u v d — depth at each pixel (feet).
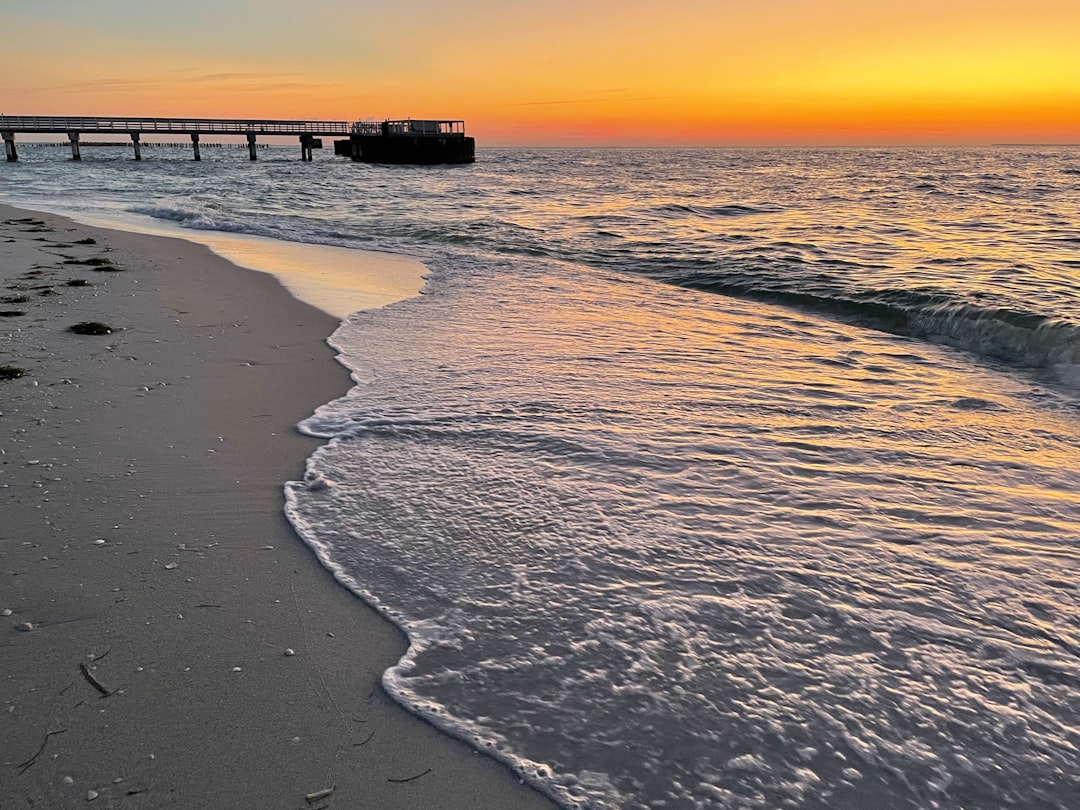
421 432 13.23
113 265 28.99
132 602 8.14
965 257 39.42
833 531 10.11
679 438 13.30
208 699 6.75
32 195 74.23
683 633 7.83
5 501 10.21
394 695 6.88
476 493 10.94
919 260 38.24
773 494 11.18
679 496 11.01
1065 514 10.80
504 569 8.97
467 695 6.92
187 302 23.13
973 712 6.81
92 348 17.63
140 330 19.49
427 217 59.67
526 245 43.29
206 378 15.88
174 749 6.16
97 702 6.65
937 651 7.65
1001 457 13.00
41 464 11.39
